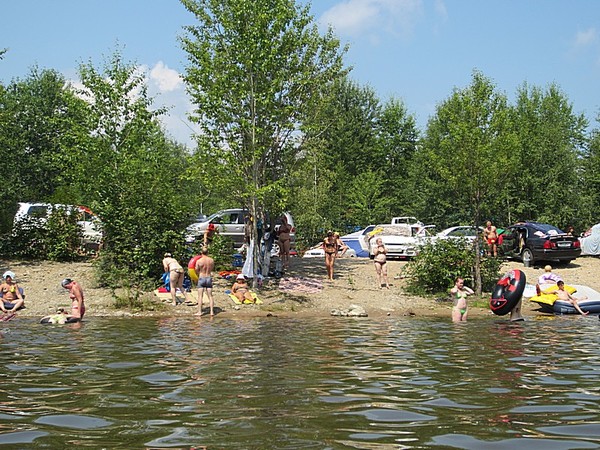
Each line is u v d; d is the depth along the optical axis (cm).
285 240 2528
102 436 545
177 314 1897
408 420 602
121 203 2280
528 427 576
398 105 6184
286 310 2025
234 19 2233
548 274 2144
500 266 2430
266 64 2195
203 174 2223
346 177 5612
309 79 2319
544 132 4547
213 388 765
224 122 2259
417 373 879
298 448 506
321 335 1388
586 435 549
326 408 655
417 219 5059
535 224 2886
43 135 4953
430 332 1459
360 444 518
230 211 2872
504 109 2400
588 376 855
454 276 2323
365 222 5328
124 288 2120
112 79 2600
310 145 2400
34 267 2381
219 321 1728
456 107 2464
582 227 4456
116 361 988
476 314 1977
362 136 5972
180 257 2281
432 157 2422
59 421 601
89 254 2602
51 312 1858
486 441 529
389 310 2083
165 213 2291
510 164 2314
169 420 602
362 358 1027
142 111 2583
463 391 748
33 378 837
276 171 2408
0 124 3272
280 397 712
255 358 1024
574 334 1414
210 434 550
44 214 2564
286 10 2236
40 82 5147
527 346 1195
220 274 2394
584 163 4666
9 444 523
